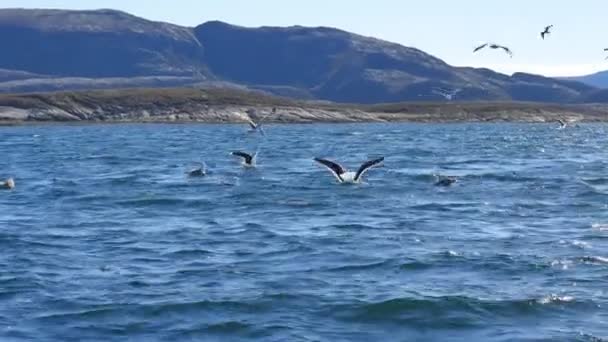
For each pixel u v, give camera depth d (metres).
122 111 181.50
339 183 53.03
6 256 29.22
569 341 19.48
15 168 68.38
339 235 33.28
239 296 23.23
